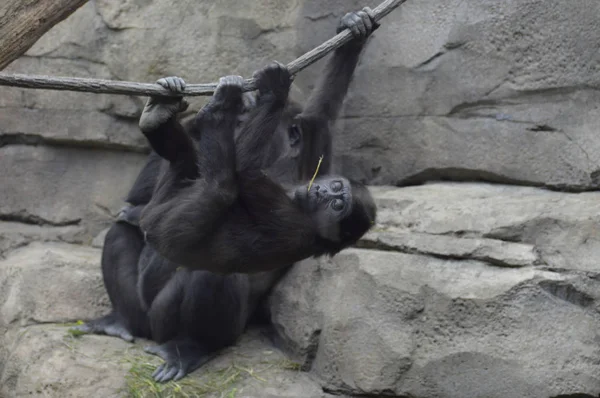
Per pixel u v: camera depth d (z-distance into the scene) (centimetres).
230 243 892
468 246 1030
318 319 1116
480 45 1205
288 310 1170
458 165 1226
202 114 859
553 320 968
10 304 1236
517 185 1188
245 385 1077
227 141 859
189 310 1121
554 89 1152
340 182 955
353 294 1081
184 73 1348
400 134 1285
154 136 891
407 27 1277
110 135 1388
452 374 991
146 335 1205
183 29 1351
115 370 1086
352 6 1326
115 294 1212
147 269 1180
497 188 1200
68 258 1304
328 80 1082
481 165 1205
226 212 888
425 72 1257
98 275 1285
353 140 1330
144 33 1357
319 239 942
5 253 1377
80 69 1381
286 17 1351
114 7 1362
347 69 1077
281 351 1173
